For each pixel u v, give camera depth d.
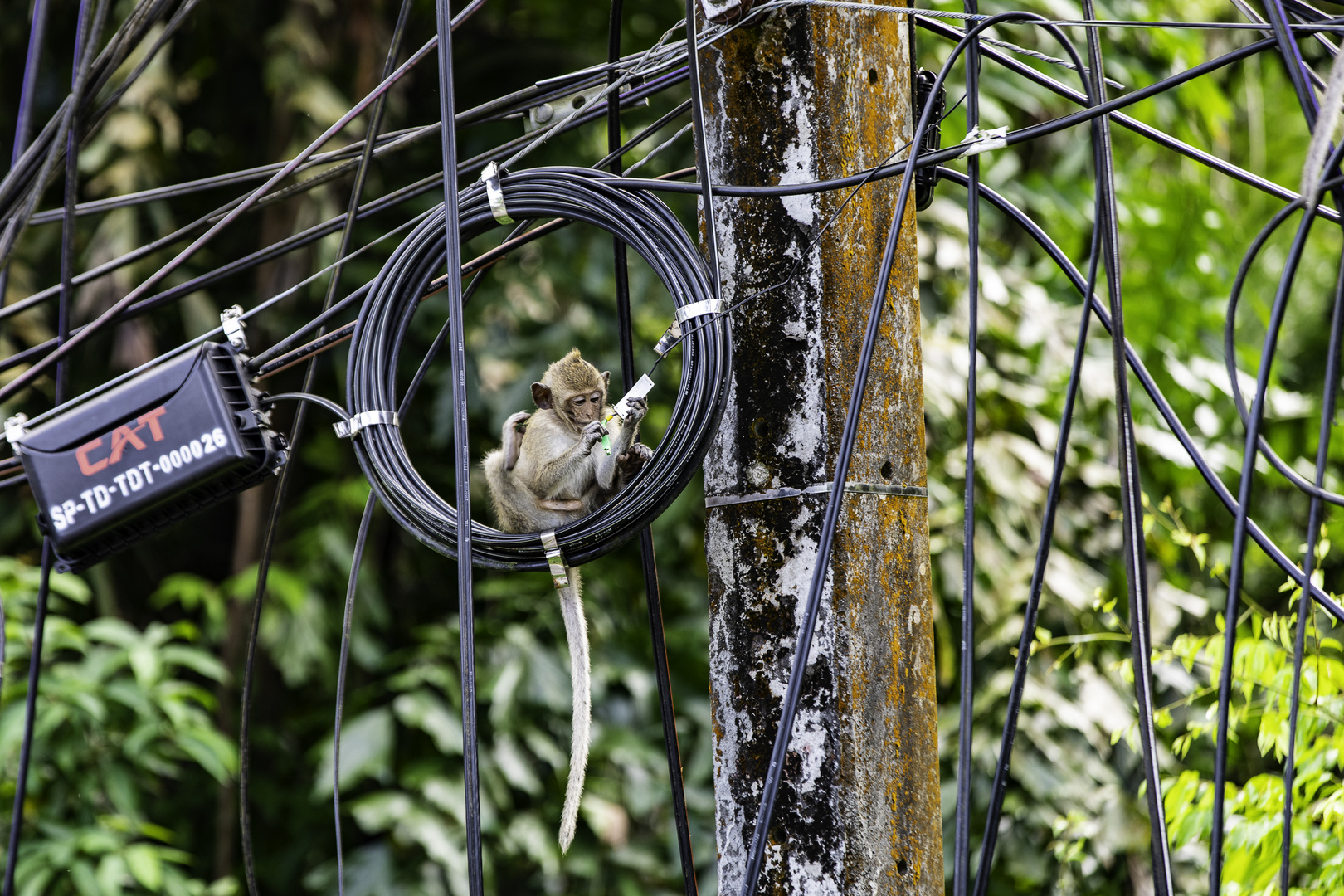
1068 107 15.00
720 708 5.57
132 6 15.27
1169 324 14.45
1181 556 15.74
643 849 14.45
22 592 12.04
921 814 5.40
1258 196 17.73
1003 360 14.78
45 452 6.09
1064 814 12.49
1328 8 11.46
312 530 15.07
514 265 15.14
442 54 5.39
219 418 5.84
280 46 14.97
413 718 13.90
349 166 8.00
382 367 5.82
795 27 5.59
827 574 5.34
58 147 7.05
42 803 11.86
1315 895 7.16
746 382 5.57
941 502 13.67
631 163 14.83
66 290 7.02
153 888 11.25
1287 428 15.78
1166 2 15.59
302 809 15.48
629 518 5.18
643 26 15.72
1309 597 5.32
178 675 16.75
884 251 5.64
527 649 14.43
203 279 7.79
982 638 13.31
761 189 5.24
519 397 14.55
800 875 5.27
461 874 13.67
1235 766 13.23
